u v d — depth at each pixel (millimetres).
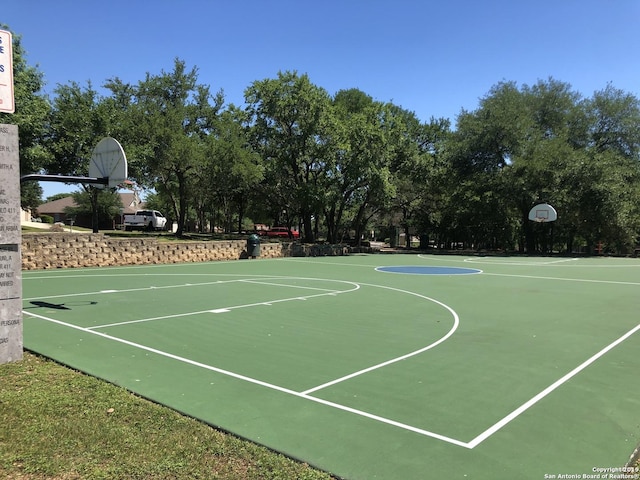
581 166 36156
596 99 42406
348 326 8891
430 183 43125
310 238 37469
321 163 34812
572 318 10039
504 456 3836
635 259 32188
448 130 45562
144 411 4598
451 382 5691
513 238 44594
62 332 7949
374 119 35469
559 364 6539
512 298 12961
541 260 30688
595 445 4062
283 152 33750
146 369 5980
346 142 33719
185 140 28844
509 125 39000
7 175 6000
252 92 34500
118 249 21719
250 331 8312
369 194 37312
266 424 4375
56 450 3787
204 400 4953
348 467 3621
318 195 33094
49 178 8383
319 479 3449
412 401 5035
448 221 45469
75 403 4750
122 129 26281
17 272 6156
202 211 55594
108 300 11492
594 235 38438
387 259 30172
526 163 37281
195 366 6152
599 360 6766
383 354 6926
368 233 80000
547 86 43438
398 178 40688
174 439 4020
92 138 24953
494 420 4566
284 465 3637
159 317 9406
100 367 6016
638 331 8781
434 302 12062
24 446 3836
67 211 63312
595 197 35594
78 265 20359
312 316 9836
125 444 3908
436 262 27750
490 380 5789
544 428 4395
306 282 16188
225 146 30156
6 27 22234
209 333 8094
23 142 22062
